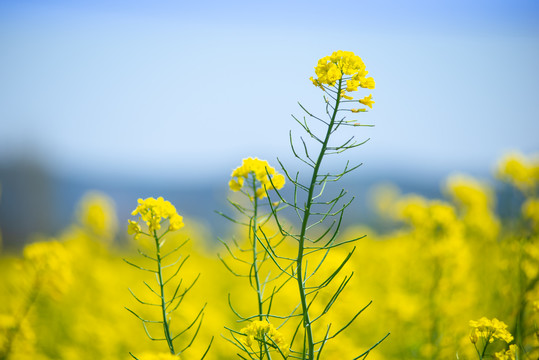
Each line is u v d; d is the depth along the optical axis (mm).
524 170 1464
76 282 1823
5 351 1238
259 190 930
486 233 1626
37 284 1282
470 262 1406
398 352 1327
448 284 1332
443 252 1359
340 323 1182
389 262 1763
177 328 1458
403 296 1378
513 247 1255
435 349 1229
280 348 864
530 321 1081
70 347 1519
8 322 1249
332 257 1145
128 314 1657
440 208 1419
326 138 857
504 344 1080
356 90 854
